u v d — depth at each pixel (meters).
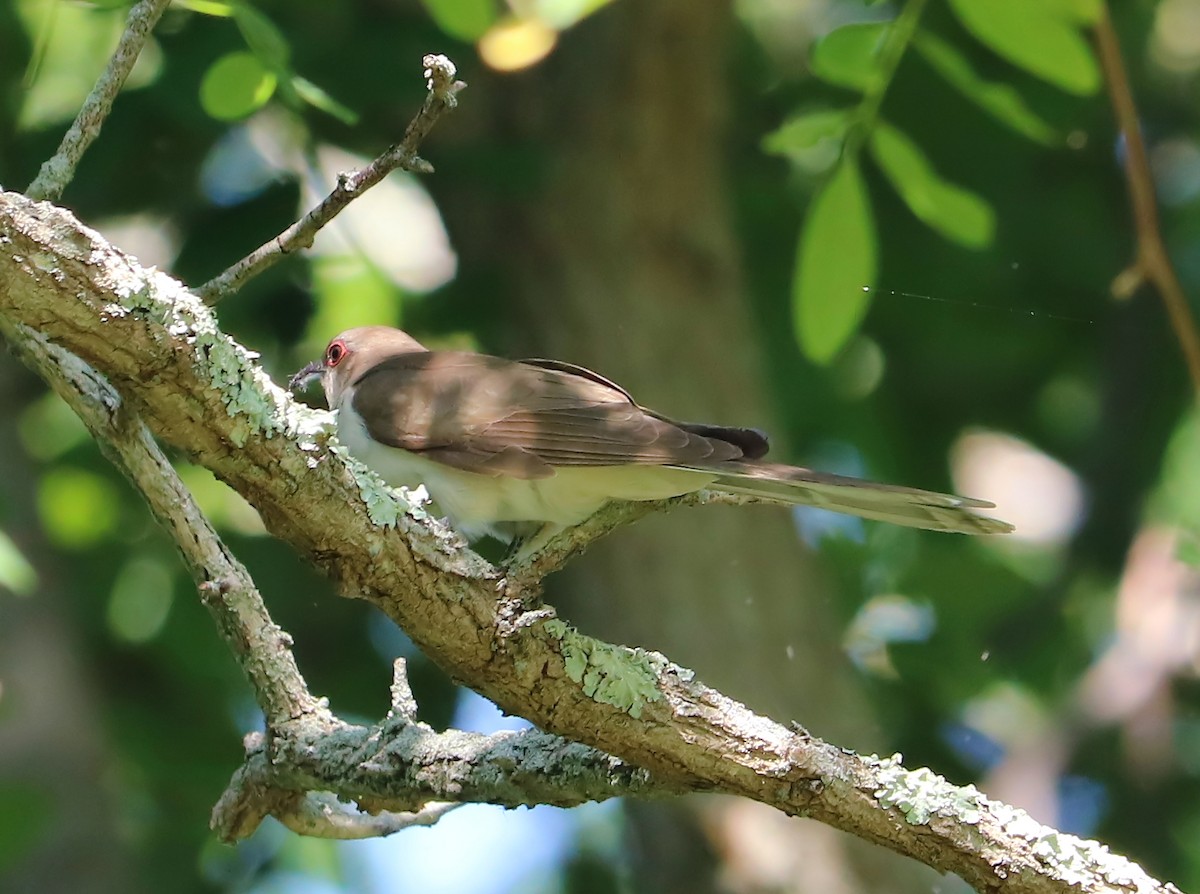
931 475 14.95
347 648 12.99
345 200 5.88
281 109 10.55
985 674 13.79
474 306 11.71
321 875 12.84
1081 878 5.79
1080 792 13.37
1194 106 15.41
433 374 8.35
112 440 6.24
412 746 6.36
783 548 11.16
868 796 5.86
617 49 11.46
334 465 5.54
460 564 5.78
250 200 10.79
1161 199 15.12
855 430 14.61
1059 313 14.72
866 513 7.11
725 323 11.58
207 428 5.31
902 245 13.89
